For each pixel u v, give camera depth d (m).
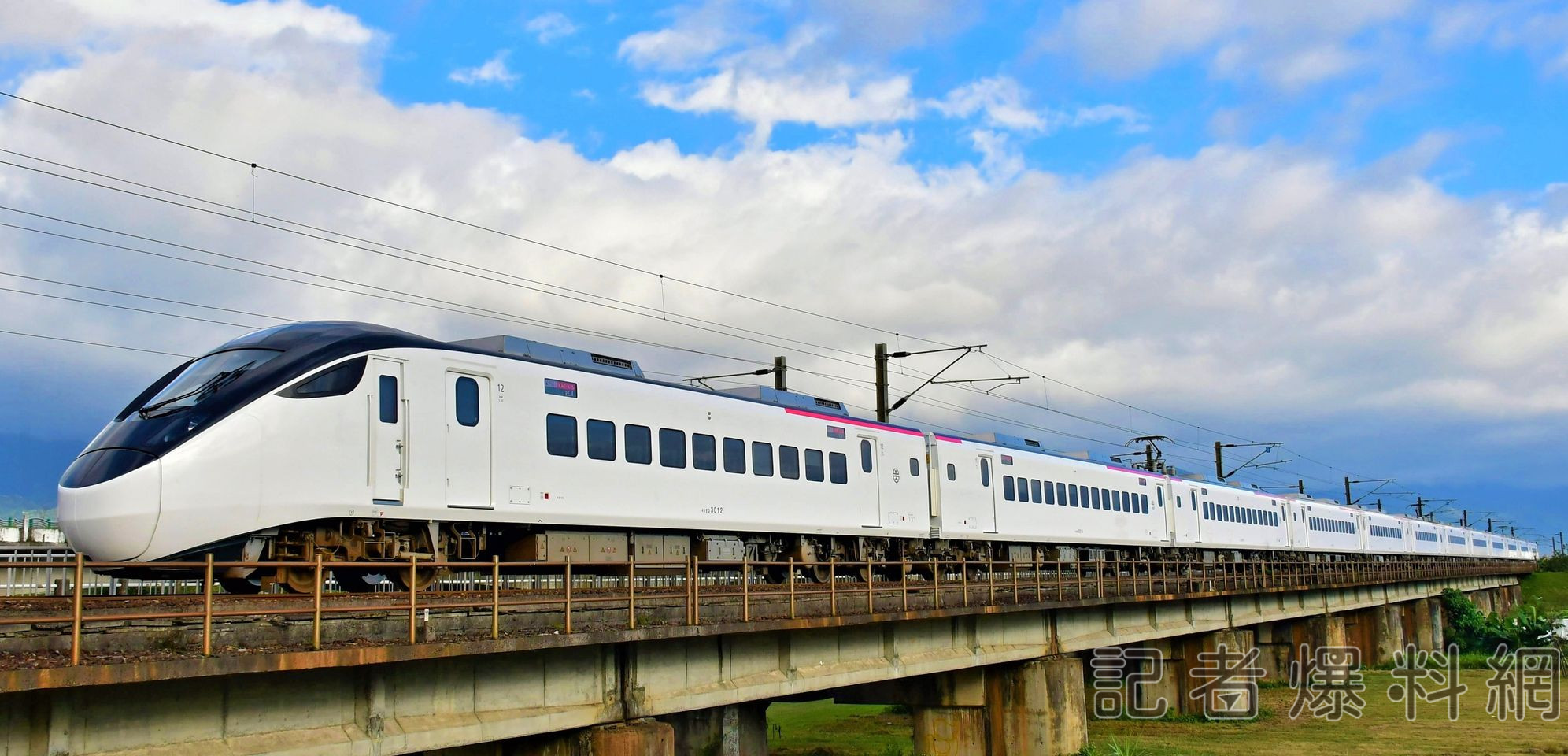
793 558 29.67
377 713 14.61
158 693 12.45
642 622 18.16
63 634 11.84
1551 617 89.44
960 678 33.12
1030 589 31.47
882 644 25.83
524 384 21.73
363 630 14.05
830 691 34.66
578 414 22.84
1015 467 39.56
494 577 15.26
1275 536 65.12
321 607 13.34
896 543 33.56
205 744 12.86
